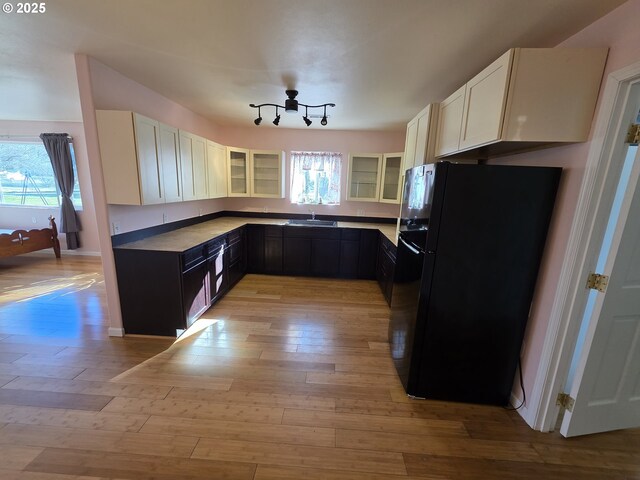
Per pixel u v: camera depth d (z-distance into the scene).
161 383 2.06
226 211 5.09
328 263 4.51
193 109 3.63
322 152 4.80
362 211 4.95
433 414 1.88
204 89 2.87
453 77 2.40
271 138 4.80
